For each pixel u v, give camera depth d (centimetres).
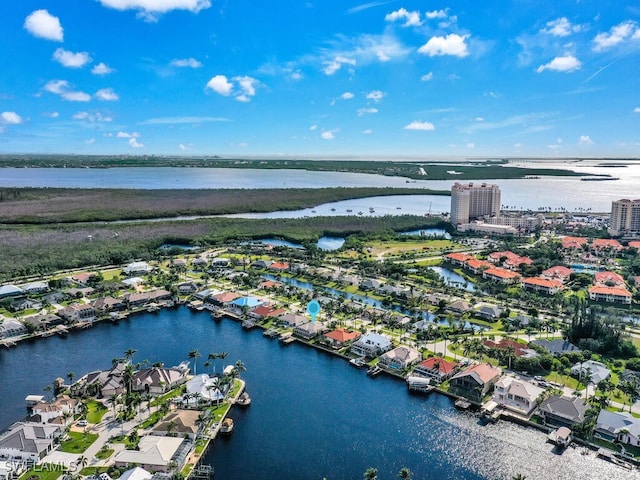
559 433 15262
